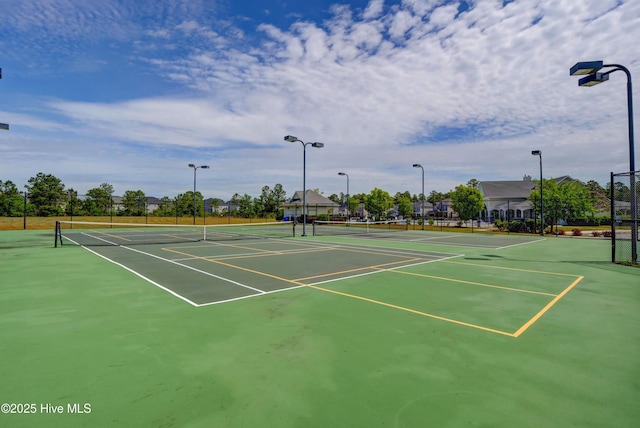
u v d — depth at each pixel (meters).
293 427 2.76
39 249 15.88
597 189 47.38
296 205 64.88
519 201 52.78
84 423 2.80
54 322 5.36
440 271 10.18
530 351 4.29
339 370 3.76
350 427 2.76
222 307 6.25
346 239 22.69
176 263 11.59
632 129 11.40
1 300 6.71
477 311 6.04
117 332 4.92
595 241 21.75
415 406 3.05
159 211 53.97
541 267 11.00
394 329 5.08
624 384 3.46
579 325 5.30
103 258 12.80
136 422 2.82
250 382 3.49
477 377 3.60
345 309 6.14
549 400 3.16
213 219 50.16
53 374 3.65
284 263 11.67
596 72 11.50
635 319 5.61
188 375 3.64
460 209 38.59
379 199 52.41
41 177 45.94
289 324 5.29
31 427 2.74
